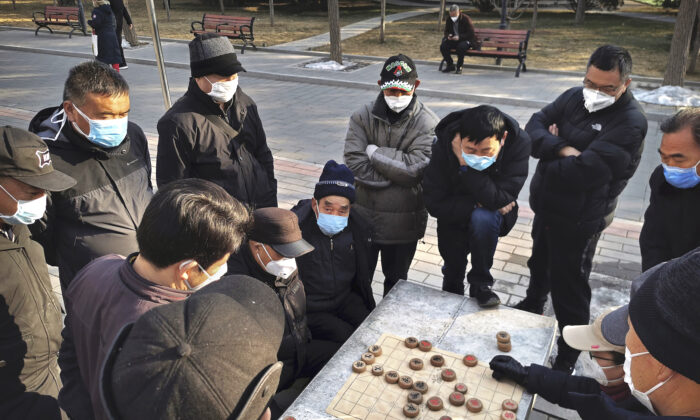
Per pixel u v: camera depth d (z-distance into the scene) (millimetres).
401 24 20219
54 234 2561
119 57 11312
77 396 1584
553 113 2998
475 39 11625
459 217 2707
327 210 2842
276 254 2475
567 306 3094
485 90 10078
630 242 4766
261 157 3348
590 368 3166
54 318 2195
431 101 9633
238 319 1075
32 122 2617
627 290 4027
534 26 19031
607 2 23656
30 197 1991
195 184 1393
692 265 1048
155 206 1330
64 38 16109
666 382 1146
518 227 5125
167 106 4039
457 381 2074
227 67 2766
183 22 19906
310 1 25891
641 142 2674
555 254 2998
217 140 2936
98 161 2549
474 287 2689
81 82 2307
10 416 2037
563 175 2754
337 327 3006
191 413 978
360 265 3082
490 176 2629
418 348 2293
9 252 1983
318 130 7980
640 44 15523
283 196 5688
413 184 3135
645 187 5957
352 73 11711
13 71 11891
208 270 1403
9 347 1985
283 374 2658
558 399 1936
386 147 3199
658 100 9180
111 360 1108
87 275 1550
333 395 2027
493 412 1911
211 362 999
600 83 2576
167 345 1002
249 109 3180
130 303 1371
